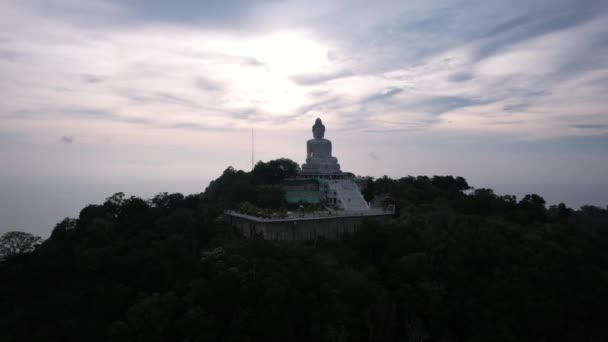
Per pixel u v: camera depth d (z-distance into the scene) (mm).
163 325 83188
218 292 87812
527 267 114062
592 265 122125
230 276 88812
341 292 98062
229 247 103688
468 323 102938
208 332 82688
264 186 144000
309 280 95875
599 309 104625
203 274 97250
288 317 86812
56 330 82875
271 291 86250
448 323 104375
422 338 95688
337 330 90062
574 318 104875
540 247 122812
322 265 100938
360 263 113688
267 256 99188
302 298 91312
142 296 90750
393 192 173875
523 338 99438
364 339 95875
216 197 155875
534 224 151500
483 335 98688
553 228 144000
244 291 87750
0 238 106062
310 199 145250
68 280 95312
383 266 112312
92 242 108938
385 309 96938
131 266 96188
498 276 110562
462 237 120812
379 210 140375
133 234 114500
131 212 123375
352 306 97438
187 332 83250
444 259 115125
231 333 84750
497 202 168500
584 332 102062
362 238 116188
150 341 80812
